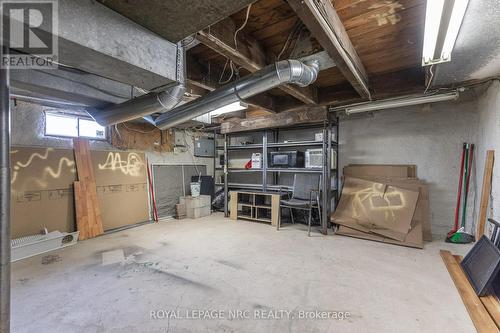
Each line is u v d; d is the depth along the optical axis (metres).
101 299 1.86
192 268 2.41
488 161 2.58
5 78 0.99
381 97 3.06
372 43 1.99
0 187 0.94
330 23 1.46
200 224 4.20
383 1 1.48
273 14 1.66
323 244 3.11
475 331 1.50
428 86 2.53
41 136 3.16
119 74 1.40
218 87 2.53
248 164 4.87
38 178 3.06
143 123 4.39
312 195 3.89
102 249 2.94
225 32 1.68
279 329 1.53
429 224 3.24
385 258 2.63
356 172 3.93
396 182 3.49
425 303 1.79
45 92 2.28
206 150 5.62
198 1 1.08
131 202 4.10
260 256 2.72
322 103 3.33
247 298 1.88
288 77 1.90
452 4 1.22
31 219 2.98
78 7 1.04
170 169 4.89
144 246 3.05
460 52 1.76
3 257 0.95
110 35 1.15
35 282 2.12
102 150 3.78
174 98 2.12
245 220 4.49
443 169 3.39
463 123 3.26
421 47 2.06
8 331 0.97
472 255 2.24
